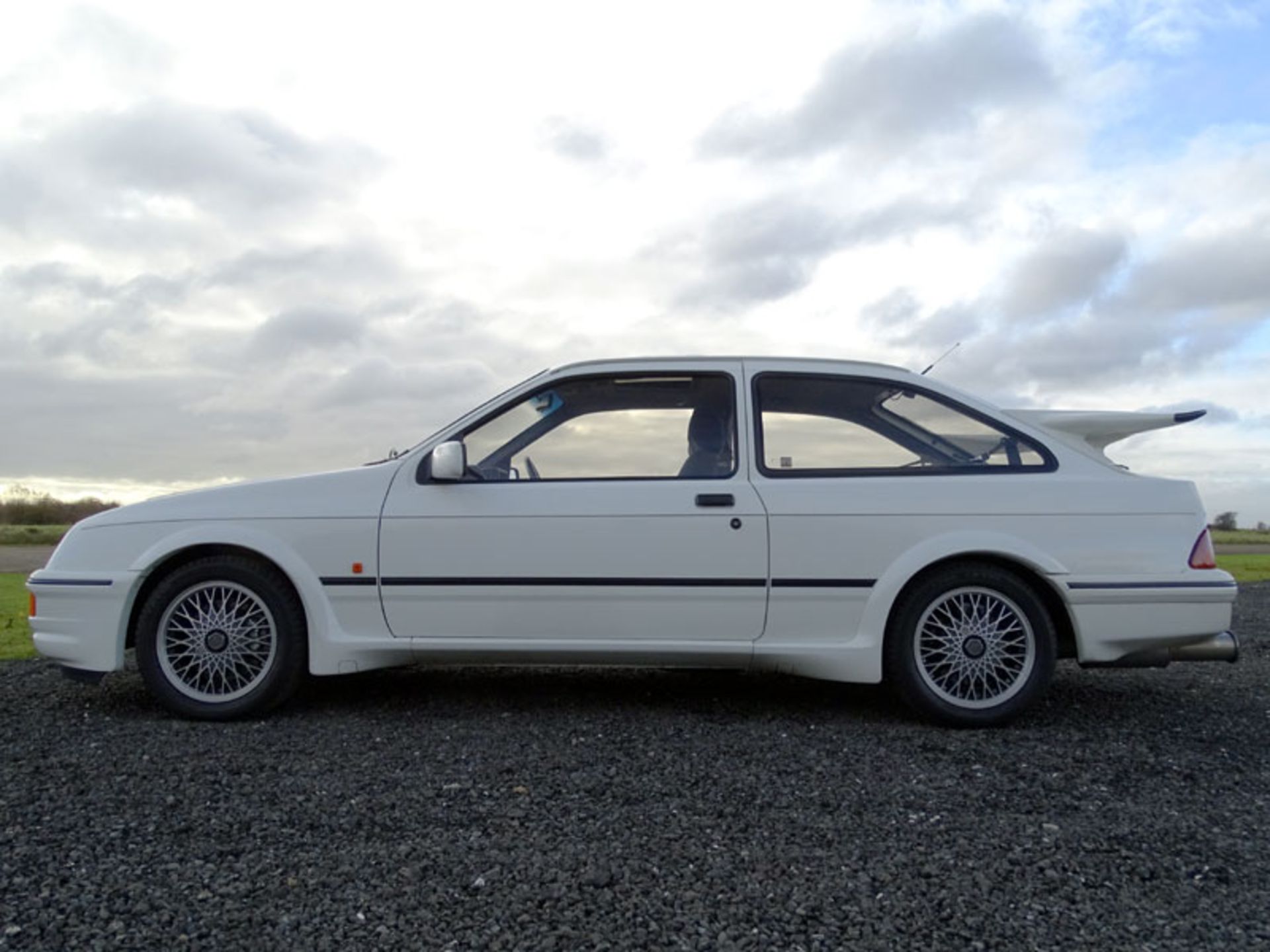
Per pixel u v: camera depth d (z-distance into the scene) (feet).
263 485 14.96
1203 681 18.17
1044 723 14.56
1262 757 12.75
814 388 15.17
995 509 14.24
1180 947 7.42
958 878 8.68
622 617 14.38
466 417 15.21
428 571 14.44
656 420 15.06
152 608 14.42
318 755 12.44
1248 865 9.04
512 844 9.39
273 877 8.59
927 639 14.34
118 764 11.98
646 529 14.30
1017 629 14.26
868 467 14.65
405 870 8.74
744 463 14.62
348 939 7.44
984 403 15.03
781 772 11.78
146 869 8.72
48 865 8.81
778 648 14.29
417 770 11.80
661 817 10.17
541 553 14.35
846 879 8.64
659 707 15.38
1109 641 14.10
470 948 7.32
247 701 14.38
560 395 15.26
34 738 13.29
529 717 14.58
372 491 14.73
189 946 7.32
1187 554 14.21
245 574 14.46
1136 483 14.49
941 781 11.49
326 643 14.43
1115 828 9.98
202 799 10.65
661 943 7.43
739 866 8.89
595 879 8.55
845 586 14.17
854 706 15.53
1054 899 8.26
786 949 7.36
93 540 14.82
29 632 23.81
